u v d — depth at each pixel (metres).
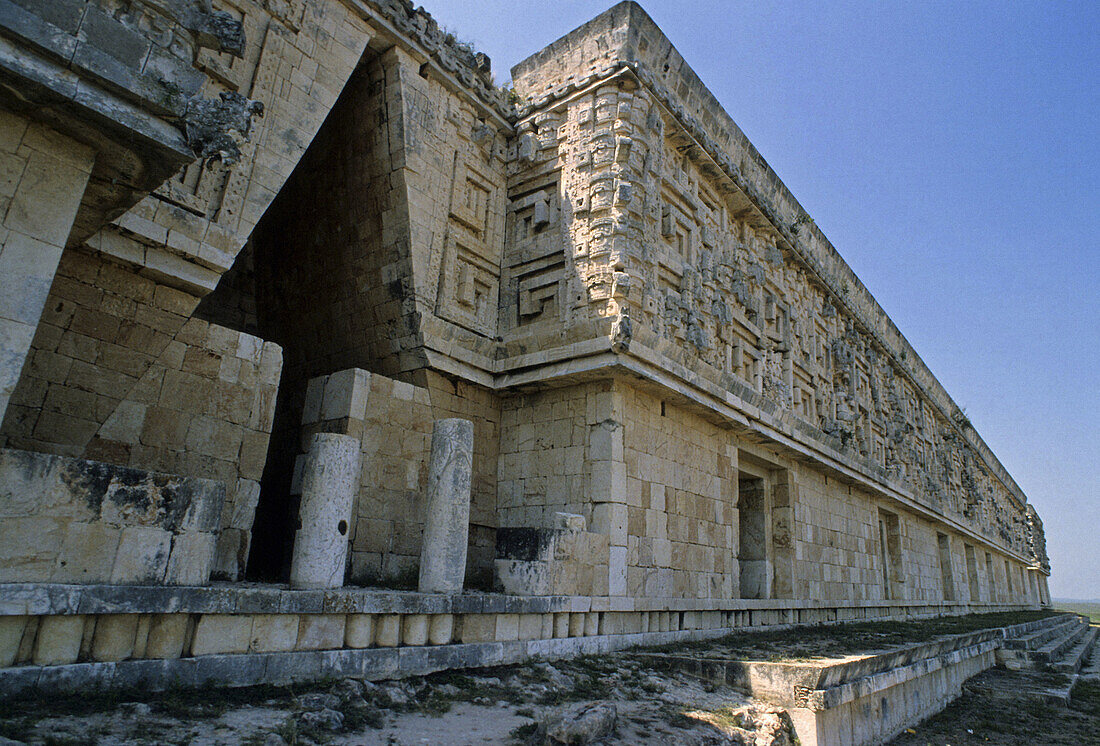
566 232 13.59
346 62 11.78
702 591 13.65
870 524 23.94
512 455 13.63
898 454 27.34
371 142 13.30
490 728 6.30
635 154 13.36
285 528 12.34
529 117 14.99
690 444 14.23
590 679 8.73
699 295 14.72
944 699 13.80
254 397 10.27
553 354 12.75
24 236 5.29
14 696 4.88
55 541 5.42
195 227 9.31
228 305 15.12
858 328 25.45
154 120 5.73
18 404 8.09
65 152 5.61
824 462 19.14
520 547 10.24
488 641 8.69
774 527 18.03
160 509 6.11
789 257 20.12
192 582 6.22
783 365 18.80
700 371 14.12
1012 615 37.00
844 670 9.17
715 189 16.67
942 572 33.81
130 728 4.86
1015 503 57.22
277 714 5.64
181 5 6.07
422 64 13.50
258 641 6.39
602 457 12.05
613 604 11.12
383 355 13.37
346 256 13.80
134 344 9.09
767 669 8.93
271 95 10.56
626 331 11.77
